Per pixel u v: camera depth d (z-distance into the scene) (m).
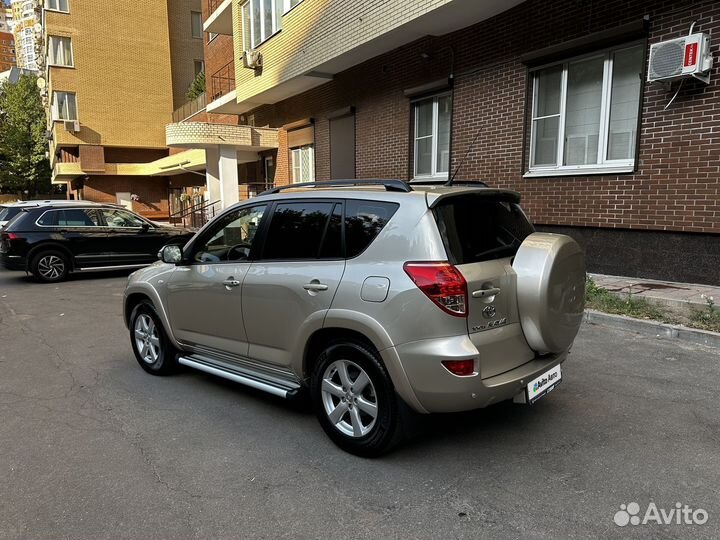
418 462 3.37
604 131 8.41
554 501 2.91
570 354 5.32
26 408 4.42
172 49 36.16
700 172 7.20
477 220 3.45
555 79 9.08
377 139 13.21
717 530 2.64
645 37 7.67
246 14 16.48
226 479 3.23
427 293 3.04
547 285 3.26
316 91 15.45
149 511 2.92
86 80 33.12
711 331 5.50
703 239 7.31
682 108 7.30
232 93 18.09
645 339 5.71
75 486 3.19
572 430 3.75
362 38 11.42
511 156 9.80
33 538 2.70
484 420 3.95
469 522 2.75
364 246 3.41
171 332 4.90
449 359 2.97
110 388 4.89
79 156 33.44
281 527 2.75
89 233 11.76
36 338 6.78
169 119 35.78
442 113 11.43
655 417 3.91
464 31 10.43
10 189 49.00
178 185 34.28
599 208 8.42
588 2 8.28
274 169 18.75
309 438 3.77
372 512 2.86
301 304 3.64
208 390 4.80
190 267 4.66
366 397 3.43
